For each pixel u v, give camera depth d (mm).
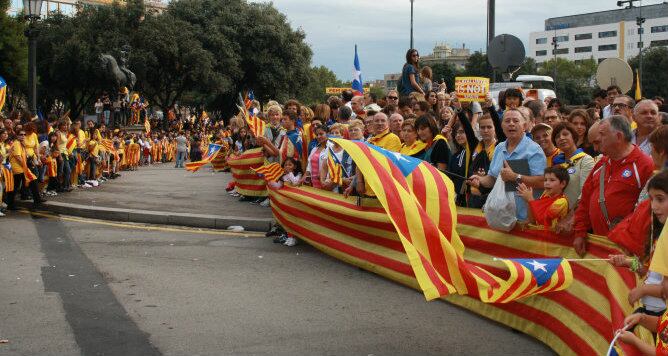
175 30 49156
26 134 14305
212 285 7770
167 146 38031
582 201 5566
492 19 15883
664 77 61531
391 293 7484
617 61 11992
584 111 7766
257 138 12227
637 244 4480
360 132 9336
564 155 6840
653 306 4066
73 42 45969
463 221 7062
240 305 6977
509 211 6336
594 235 5414
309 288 7668
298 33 57438
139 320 6469
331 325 6348
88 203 14180
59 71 47594
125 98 34656
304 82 58250
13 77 44625
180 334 6066
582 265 5516
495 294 5328
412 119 8820
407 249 5855
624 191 5145
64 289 7574
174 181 20109
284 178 10812
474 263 6848
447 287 5672
